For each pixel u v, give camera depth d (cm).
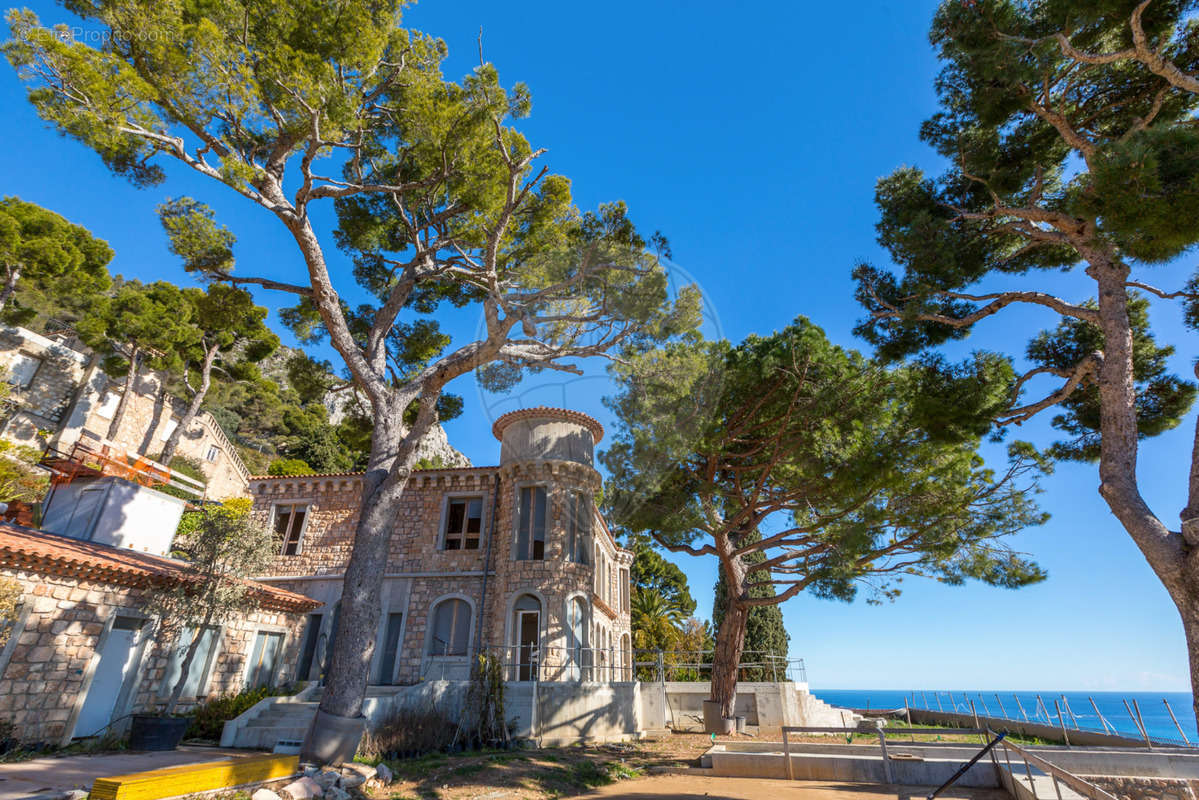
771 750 1000
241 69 912
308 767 734
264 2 951
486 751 1016
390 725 970
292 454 4228
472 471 1773
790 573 1409
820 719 1766
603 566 2011
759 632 2397
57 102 822
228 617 1205
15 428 2552
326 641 1617
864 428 1077
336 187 1051
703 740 1348
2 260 2597
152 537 1391
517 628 1534
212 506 1975
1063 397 914
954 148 1002
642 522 1205
